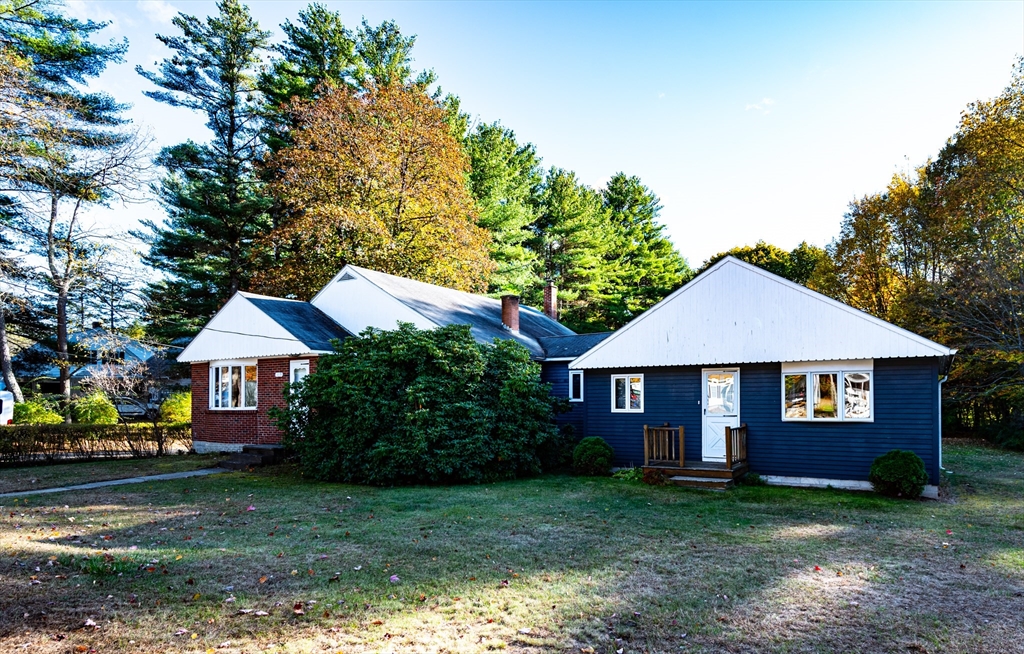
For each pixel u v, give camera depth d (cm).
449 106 3894
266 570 689
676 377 1565
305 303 2127
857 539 853
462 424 1425
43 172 2475
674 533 888
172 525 938
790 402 1412
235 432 1944
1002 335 2027
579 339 2236
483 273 3434
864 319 1305
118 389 2881
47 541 825
